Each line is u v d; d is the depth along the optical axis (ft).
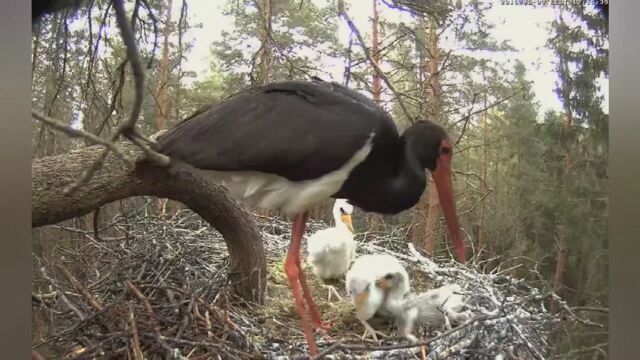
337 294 3.51
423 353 2.36
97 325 2.47
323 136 2.33
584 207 8.53
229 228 3.21
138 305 2.64
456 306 2.83
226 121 2.39
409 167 2.54
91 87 3.38
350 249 3.78
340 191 2.52
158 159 2.18
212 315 2.64
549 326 2.76
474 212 9.11
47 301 2.72
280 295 3.53
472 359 2.37
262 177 2.44
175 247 3.48
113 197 2.66
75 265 3.57
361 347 2.11
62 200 2.48
